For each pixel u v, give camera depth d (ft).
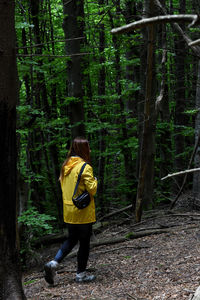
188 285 9.70
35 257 19.34
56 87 31.30
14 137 7.57
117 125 26.66
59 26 32.40
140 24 2.50
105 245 18.42
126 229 21.38
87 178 11.63
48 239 22.58
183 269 11.49
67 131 28.53
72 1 20.98
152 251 15.10
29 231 19.48
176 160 36.83
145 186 26.25
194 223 19.62
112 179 32.50
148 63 19.12
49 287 12.34
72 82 21.71
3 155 7.43
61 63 23.26
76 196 11.79
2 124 7.29
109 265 14.06
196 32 17.80
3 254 7.60
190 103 35.09
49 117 28.76
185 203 27.12
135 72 31.40
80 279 12.27
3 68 7.03
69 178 11.94
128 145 26.78
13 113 7.41
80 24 24.89
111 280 11.95
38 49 25.18
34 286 12.94
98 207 27.99
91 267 14.15
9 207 7.62
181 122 35.76
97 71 28.84
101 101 29.09
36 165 28.78
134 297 9.65
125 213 25.54
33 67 21.39
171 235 17.60
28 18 24.45
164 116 36.17
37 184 27.71
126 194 27.66
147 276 11.59
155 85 24.50
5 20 6.86
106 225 24.44
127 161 28.35
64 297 10.80
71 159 12.10
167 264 12.58
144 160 20.85
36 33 25.46
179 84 32.50
